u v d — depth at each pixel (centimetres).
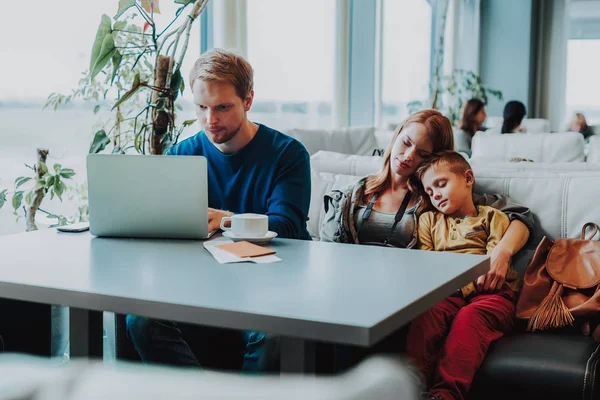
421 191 228
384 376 56
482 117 655
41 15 271
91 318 148
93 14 295
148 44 298
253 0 446
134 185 180
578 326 198
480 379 181
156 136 255
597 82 1078
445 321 199
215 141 215
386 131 558
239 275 140
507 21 1029
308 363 120
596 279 197
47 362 65
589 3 1072
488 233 218
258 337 175
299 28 505
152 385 53
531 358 178
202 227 180
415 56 775
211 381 54
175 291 127
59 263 151
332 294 124
